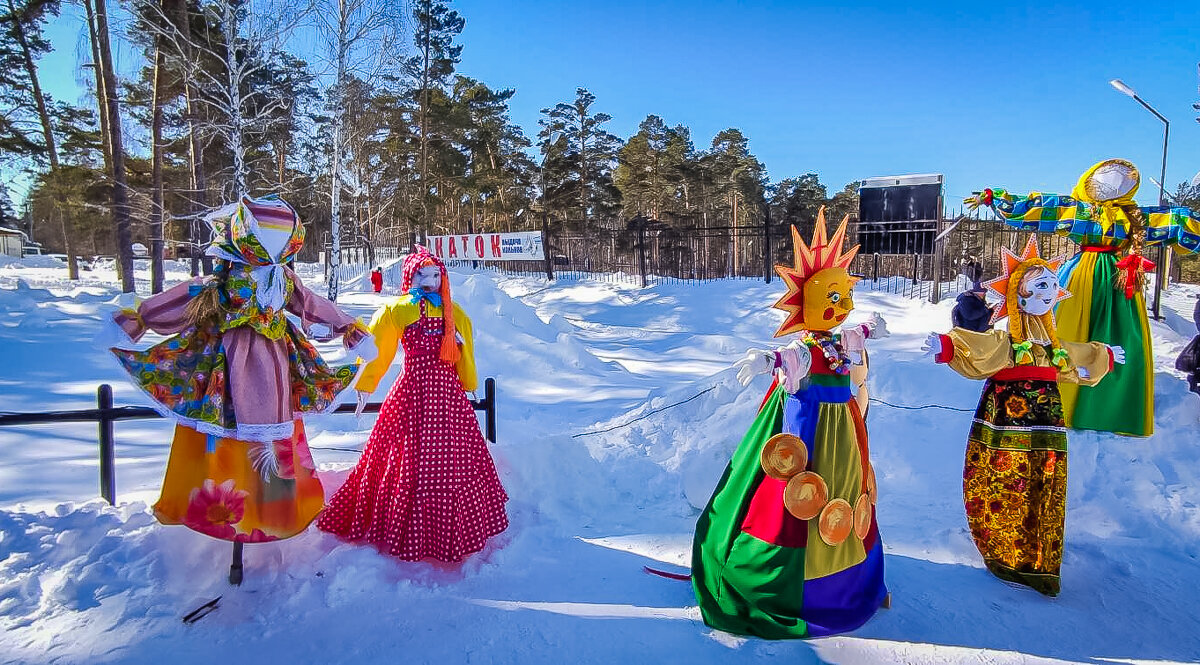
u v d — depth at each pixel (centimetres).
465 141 3731
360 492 368
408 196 3183
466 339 380
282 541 354
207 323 313
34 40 2472
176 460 313
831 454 304
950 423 525
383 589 327
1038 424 342
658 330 1318
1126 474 452
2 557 332
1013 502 344
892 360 612
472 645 289
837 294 313
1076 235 471
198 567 331
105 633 285
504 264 2369
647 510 452
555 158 4009
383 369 356
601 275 2000
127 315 298
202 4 1753
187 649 279
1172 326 1042
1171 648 295
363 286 2027
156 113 1789
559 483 460
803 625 297
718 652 288
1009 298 350
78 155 2266
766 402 328
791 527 299
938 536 404
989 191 479
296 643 285
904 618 315
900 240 1273
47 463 500
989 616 318
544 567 363
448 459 356
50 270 3478
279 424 315
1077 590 343
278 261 322
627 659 282
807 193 4653
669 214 3747
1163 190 1069
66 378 816
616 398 775
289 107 1766
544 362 920
